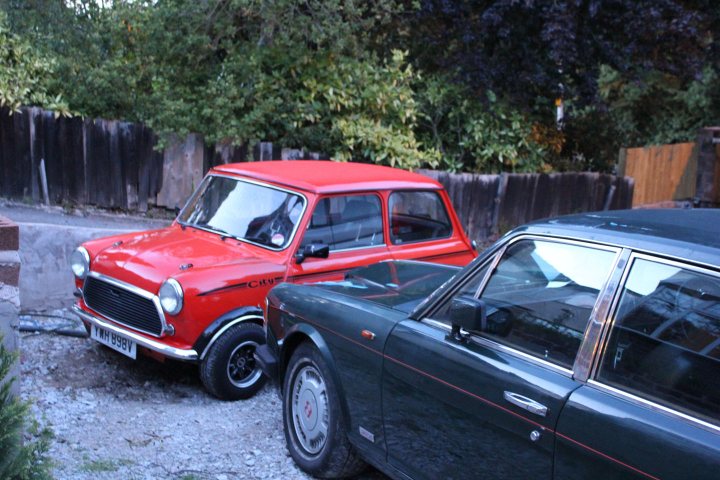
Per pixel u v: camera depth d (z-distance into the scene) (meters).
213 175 7.04
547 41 13.60
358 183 6.48
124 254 6.09
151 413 5.53
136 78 12.12
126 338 5.80
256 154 11.94
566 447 2.91
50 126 11.27
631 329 2.90
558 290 3.24
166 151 11.70
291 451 4.75
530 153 14.84
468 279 3.70
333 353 4.32
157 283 5.57
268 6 11.79
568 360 3.07
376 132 12.38
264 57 12.61
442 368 3.53
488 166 14.55
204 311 5.54
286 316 4.81
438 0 13.76
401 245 6.77
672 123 22.14
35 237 7.55
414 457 3.75
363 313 4.18
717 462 2.44
